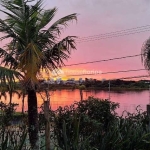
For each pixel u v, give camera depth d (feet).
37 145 18.43
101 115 19.75
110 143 15.39
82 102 20.29
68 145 15.55
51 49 27.04
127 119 18.69
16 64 25.41
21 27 26.03
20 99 37.17
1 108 22.89
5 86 18.20
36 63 22.25
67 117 17.90
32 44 21.84
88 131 17.98
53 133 18.13
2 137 15.52
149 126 17.61
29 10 25.99
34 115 23.25
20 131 19.40
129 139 15.57
